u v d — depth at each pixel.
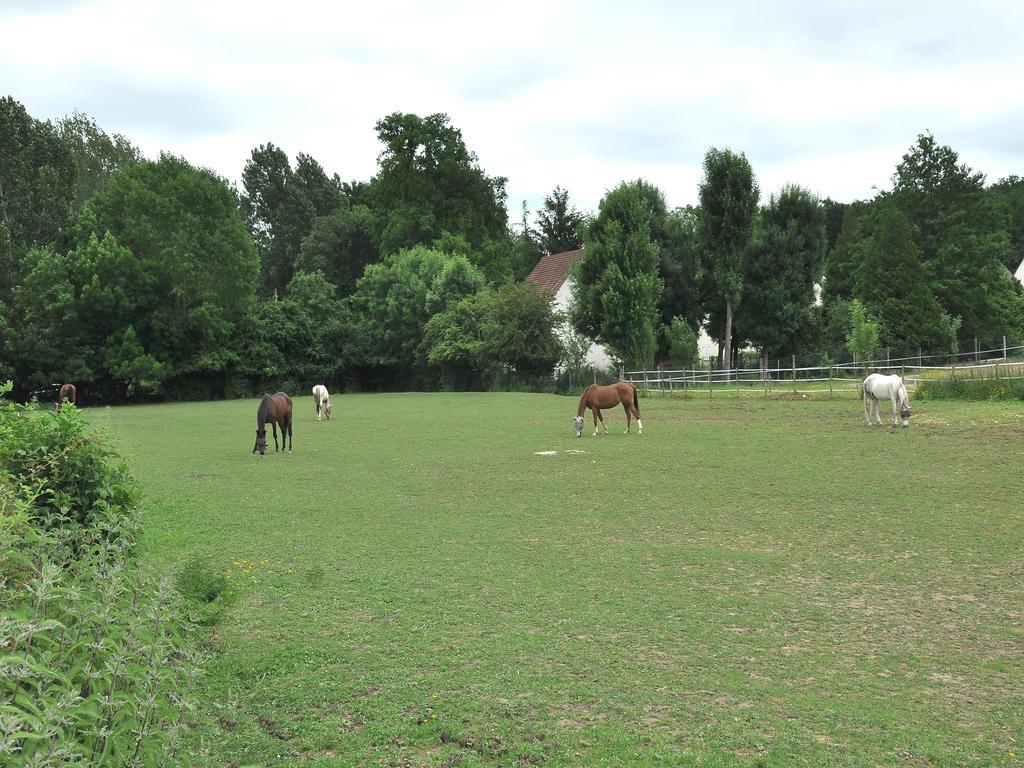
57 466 7.30
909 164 52.34
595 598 7.38
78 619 3.76
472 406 36.16
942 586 7.61
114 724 3.27
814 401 31.98
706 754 4.43
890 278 47.81
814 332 52.03
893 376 21.53
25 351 48.03
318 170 94.25
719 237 47.75
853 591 7.51
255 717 5.00
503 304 49.22
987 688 5.31
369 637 6.41
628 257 46.56
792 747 4.50
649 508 11.59
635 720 4.88
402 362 58.62
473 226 66.44
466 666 5.78
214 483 14.51
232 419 32.53
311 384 59.19
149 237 51.53
